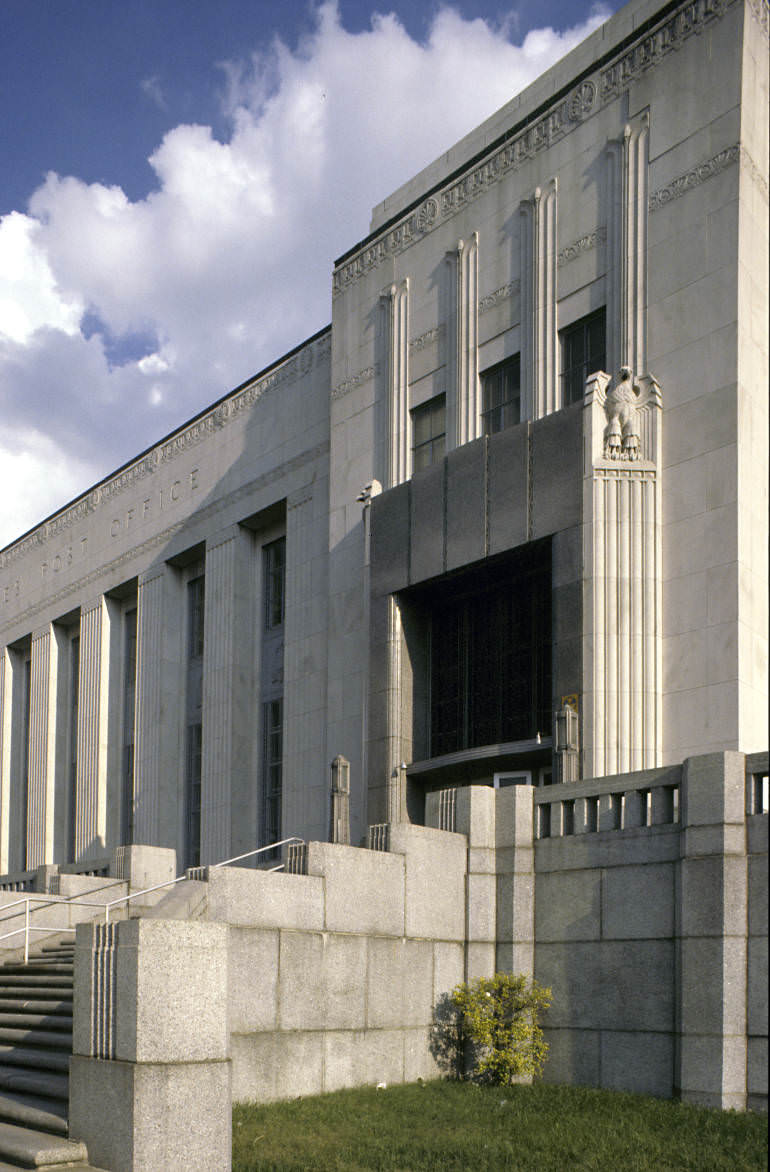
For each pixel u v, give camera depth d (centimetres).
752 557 1972
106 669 3934
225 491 3441
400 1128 1289
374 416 2742
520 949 1669
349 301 2881
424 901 1673
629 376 2100
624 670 1989
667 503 2048
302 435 3155
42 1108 1226
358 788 2606
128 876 2198
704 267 2064
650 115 2211
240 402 3447
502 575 2333
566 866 1659
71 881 2098
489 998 1620
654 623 2006
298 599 3050
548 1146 1197
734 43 2088
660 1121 1289
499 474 2238
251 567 3378
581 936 1614
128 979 1109
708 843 1444
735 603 1911
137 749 3616
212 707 3322
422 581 2378
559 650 2052
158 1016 1098
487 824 1755
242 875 1448
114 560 3950
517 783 2239
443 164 2781
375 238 2830
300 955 1492
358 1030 1544
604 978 1570
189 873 1462
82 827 3847
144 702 3628
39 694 4306
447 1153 1173
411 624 2491
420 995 1641
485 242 2520
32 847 4153
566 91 2392
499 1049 1595
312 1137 1234
